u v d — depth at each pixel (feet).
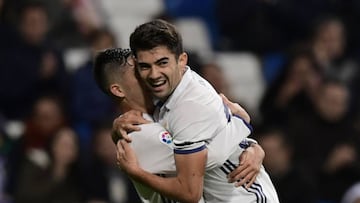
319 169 100.17
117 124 50.88
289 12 118.93
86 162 94.22
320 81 107.55
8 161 93.81
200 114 48.73
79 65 103.86
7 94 102.37
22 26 104.73
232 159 51.11
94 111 100.68
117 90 50.90
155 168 50.19
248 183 51.21
